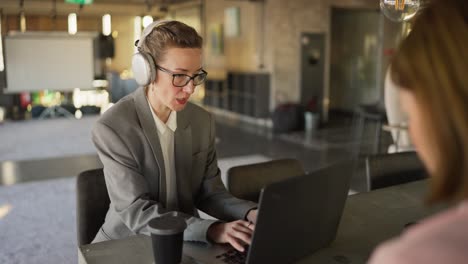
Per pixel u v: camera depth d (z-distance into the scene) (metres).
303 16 8.72
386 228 1.56
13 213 3.84
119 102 1.63
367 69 9.72
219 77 10.00
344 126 8.62
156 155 1.58
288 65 8.73
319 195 1.18
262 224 1.04
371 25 9.52
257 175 2.02
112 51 10.91
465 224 0.45
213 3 10.48
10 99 9.45
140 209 1.45
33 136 7.46
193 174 1.73
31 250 3.11
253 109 9.14
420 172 2.35
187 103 1.74
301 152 6.55
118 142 1.52
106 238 1.61
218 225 1.38
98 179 1.80
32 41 8.42
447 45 0.49
